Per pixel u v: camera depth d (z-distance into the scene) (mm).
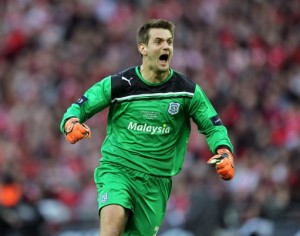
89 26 72188
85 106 25188
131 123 25328
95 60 68500
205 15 71250
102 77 65312
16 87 67312
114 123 25594
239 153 55406
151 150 25328
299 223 43781
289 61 68375
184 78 25609
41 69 67812
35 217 47031
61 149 59344
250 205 45625
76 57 68875
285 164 49000
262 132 55969
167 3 72438
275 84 62500
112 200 24672
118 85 25266
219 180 50469
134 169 25297
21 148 59719
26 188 50938
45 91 65688
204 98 25641
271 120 57938
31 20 73562
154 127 25297
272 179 47406
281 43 70000
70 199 52844
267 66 66688
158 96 25250
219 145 25078
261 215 44750
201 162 52562
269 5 73250
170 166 25609
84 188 54281
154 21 25188
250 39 69438
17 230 46094
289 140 53906
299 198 47281
